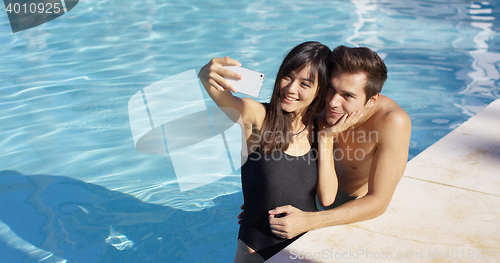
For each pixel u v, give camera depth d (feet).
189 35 21.02
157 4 25.45
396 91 15.75
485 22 22.39
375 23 22.47
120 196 11.11
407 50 19.04
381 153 6.96
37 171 11.97
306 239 6.43
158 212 10.59
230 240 9.77
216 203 10.97
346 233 6.58
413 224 6.84
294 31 21.27
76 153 12.78
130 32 21.43
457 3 25.95
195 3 25.70
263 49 19.16
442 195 7.64
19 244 9.42
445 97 15.28
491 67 17.35
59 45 19.97
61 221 10.17
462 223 6.88
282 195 6.61
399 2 26.32
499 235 6.59
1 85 16.47
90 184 11.53
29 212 10.44
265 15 23.76
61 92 15.97
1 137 13.42
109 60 18.52
